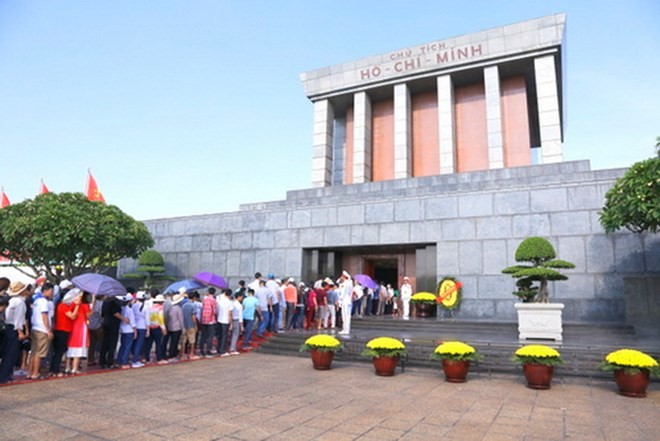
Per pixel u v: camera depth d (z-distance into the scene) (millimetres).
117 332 9953
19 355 9617
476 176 22797
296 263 21312
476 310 17188
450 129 26219
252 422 5941
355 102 29469
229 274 22875
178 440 5191
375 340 9883
